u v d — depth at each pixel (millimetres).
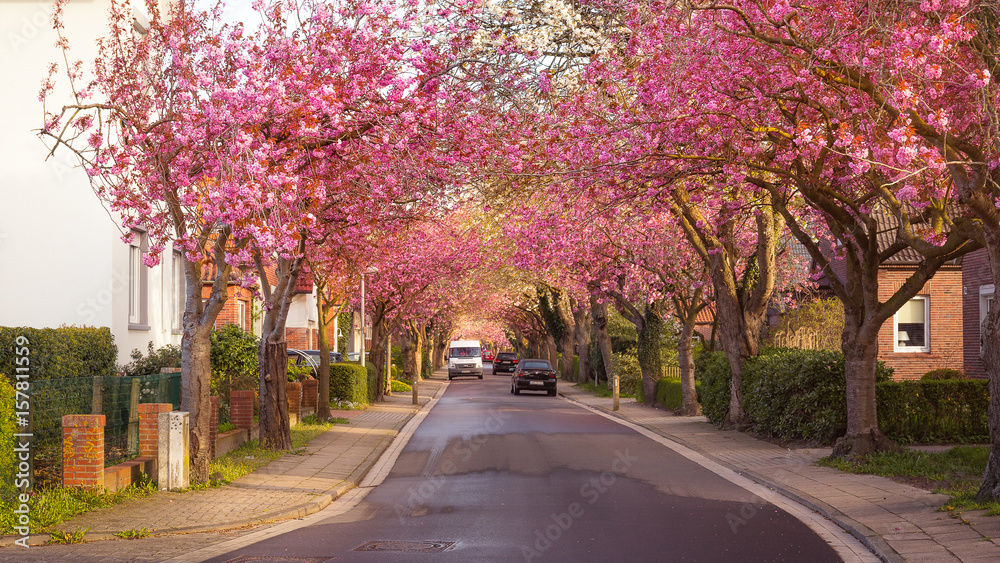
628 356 38156
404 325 44250
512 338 103375
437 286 37719
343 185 13078
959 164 9203
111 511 10109
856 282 14508
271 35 11562
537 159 14016
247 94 10031
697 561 7645
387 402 34562
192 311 12336
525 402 34656
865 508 10078
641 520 9664
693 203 18859
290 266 17016
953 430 16734
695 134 12680
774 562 7645
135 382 12727
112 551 8102
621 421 24953
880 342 28828
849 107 11695
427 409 31156
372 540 8648
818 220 17703
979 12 10242
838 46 10203
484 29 13266
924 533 8570
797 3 11094
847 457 14133
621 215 19094
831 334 27516
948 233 11516
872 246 13906
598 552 7980
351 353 54062
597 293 29828
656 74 12367
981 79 9062
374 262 22609
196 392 12211
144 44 12305
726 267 21141
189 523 9562
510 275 39906
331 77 11133
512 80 13297
